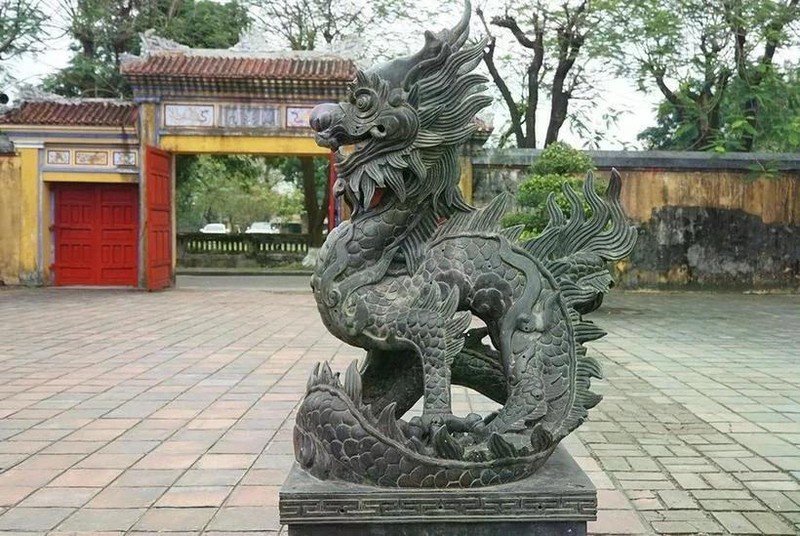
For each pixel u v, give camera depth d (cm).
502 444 267
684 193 1792
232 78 1645
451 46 286
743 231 1802
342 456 274
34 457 488
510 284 292
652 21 1495
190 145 1695
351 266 289
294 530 266
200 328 1140
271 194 4094
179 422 581
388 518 265
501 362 301
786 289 1808
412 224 295
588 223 312
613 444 531
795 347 999
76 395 677
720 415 621
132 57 1684
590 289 305
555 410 287
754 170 1738
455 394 693
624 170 1780
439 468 267
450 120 286
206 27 2294
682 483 445
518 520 266
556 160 1325
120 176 1728
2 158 1748
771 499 418
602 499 417
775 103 1530
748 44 1511
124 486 431
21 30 1973
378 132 274
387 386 319
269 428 564
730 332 1147
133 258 1797
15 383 729
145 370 800
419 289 287
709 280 1806
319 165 2973
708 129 1752
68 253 1784
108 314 1304
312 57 1741
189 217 4131
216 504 403
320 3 2261
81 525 373
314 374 295
